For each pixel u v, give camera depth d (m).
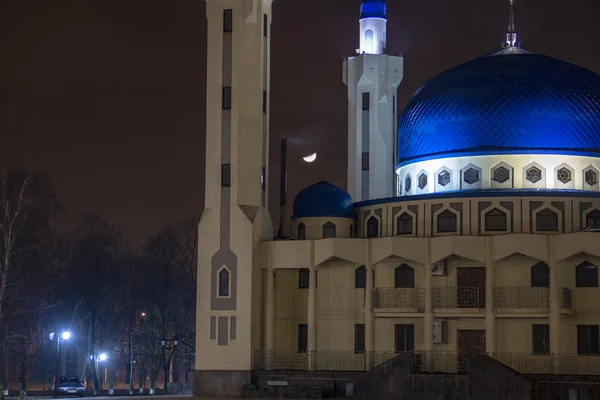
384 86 99.62
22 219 107.06
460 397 71.88
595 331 77.50
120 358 143.88
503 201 80.38
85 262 116.75
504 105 83.19
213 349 82.31
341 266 83.38
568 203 80.00
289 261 82.69
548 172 82.38
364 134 99.62
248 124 84.62
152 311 125.06
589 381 74.44
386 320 81.62
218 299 82.69
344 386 78.69
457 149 84.19
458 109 84.44
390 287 81.69
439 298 79.75
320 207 86.00
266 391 79.56
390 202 84.19
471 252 78.12
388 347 81.31
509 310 77.38
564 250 76.50
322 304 83.38
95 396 99.69
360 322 82.44
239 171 83.69
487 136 83.25
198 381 82.38
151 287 123.94
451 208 81.44
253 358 82.00
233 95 84.75
